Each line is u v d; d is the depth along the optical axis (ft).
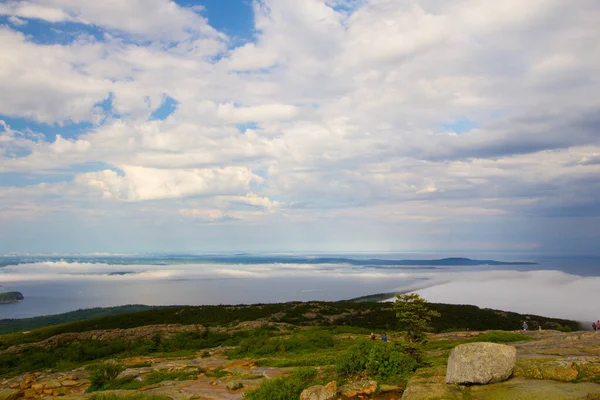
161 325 258.37
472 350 47.39
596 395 37.78
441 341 135.44
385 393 54.13
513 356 47.24
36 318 539.70
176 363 134.41
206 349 186.19
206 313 323.16
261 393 63.00
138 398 77.41
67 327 281.74
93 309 613.93
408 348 67.62
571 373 45.60
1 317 564.30
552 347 86.38
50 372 148.25
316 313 324.19
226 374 103.86
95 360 182.50
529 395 40.37
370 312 329.11
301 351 144.87
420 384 48.32
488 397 42.22
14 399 109.60
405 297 72.13
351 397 53.62
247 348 155.84
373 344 68.18
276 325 253.24
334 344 155.22
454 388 46.32
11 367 188.65
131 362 152.97
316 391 55.11
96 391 105.50
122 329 255.91
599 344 86.69
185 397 79.41
